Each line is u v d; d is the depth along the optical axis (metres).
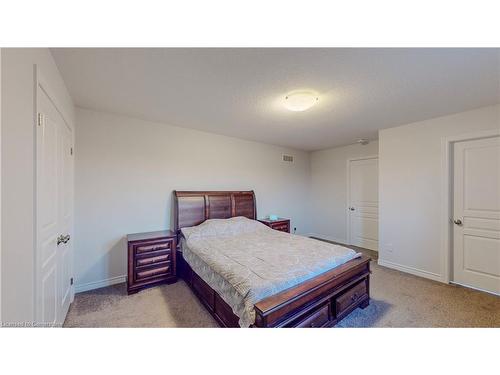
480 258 2.55
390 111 2.62
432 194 2.88
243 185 4.12
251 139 4.14
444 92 2.09
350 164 4.69
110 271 2.72
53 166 1.57
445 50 1.44
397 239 3.24
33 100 1.15
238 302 1.52
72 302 2.25
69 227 2.17
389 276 2.97
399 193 3.21
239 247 2.41
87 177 2.57
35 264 1.15
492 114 2.41
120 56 1.52
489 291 2.48
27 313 1.05
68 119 2.08
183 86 1.99
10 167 0.90
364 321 1.91
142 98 2.27
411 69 1.68
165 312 2.07
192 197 3.29
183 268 2.84
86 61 1.58
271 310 1.29
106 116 2.70
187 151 3.40
